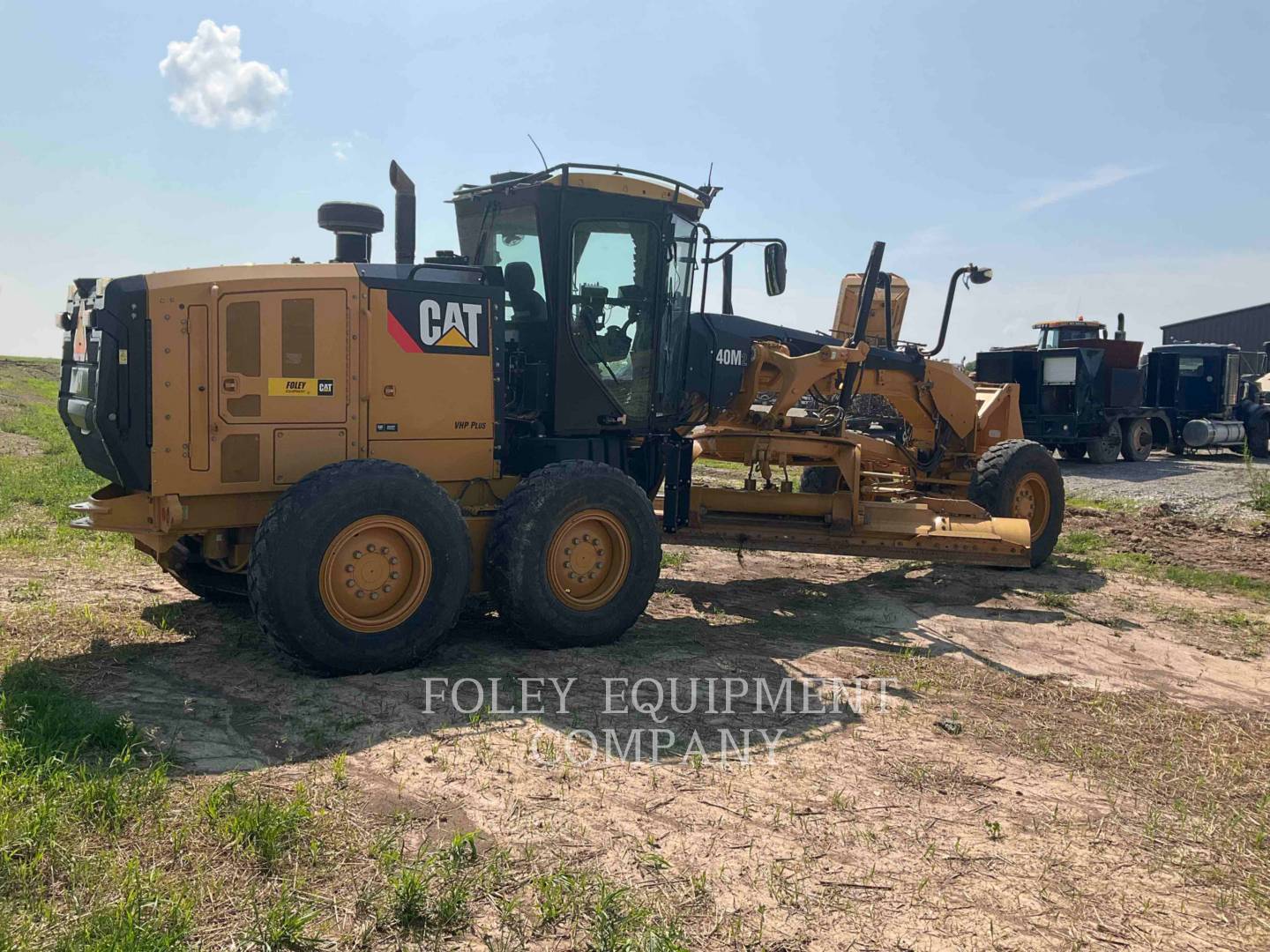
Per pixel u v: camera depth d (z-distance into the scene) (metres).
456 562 5.34
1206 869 3.61
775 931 3.01
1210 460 22.19
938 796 4.11
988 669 6.11
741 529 7.52
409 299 5.57
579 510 5.83
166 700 4.63
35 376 38.38
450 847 3.33
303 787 3.68
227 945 2.72
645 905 3.07
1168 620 7.74
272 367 5.19
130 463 4.93
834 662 6.04
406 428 5.61
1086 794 4.24
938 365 9.84
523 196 6.40
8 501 10.22
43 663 5.05
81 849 3.14
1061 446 21.23
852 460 7.68
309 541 4.86
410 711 4.64
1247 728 5.27
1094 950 3.04
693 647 6.16
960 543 7.65
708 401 7.53
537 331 6.45
